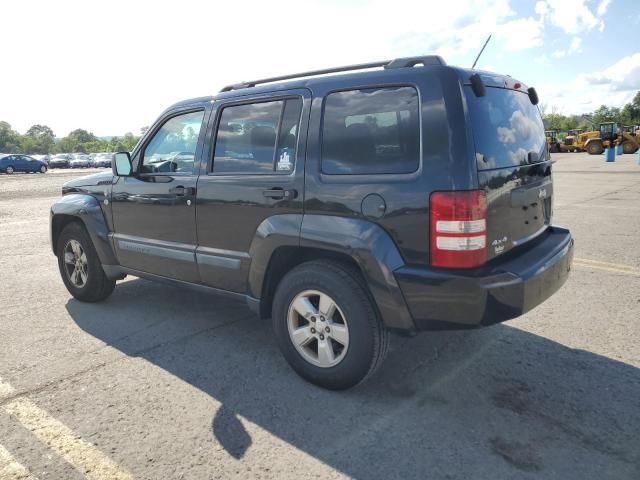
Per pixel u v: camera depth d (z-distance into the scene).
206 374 3.55
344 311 3.09
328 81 3.25
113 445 2.73
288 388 3.33
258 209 3.48
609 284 5.44
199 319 4.66
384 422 2.91
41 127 161.62
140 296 5.38
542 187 3.55
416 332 2.97
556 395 3.17
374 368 3.12
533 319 4.48
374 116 3.00
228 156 3.77
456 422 2.90
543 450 2.62
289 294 3.34
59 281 6.09
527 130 3.49
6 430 2.89
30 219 11.80
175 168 4.21
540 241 3.52
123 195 4.54
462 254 2.72
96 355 3.88
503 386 3.30
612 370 3.50
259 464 2.56
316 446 2.70
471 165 2.72
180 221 4.06
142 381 3.45
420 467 2.51
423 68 2.88
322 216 3.15
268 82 3.74
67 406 3.14
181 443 2.74
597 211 10.51
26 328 4.46
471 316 2.75
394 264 2.87
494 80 3.24
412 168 2.83
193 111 4.09
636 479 2.39
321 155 3.20
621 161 28.78
